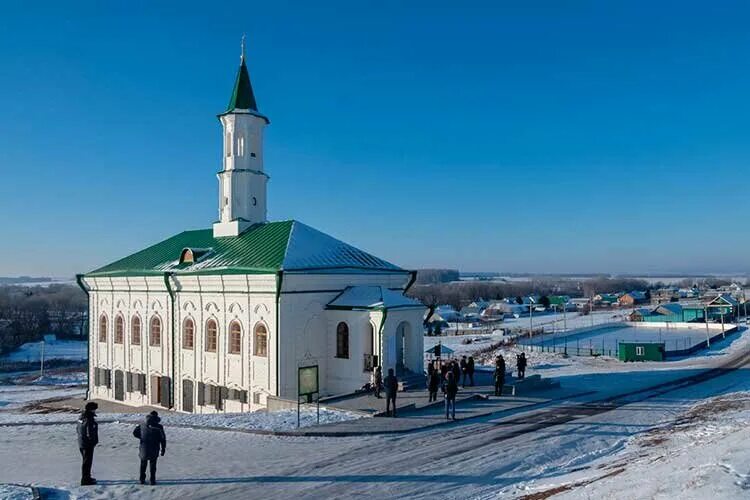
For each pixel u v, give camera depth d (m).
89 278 43.91
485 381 33.09
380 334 31.59
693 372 43.47
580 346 74.38
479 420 23.69
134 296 40.97
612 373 43.62
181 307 37.66
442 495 14.52
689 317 112.94
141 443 15.95
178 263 38.84
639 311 115.19
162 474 16.84
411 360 33.38
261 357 33.00
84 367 82.50
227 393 34.72
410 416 24.22
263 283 32.94
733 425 20.98
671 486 11.75
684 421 23.30
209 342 35.97
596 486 13.12
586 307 157.38
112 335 42.69
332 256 36.00
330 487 15.30
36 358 92.38
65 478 16.75
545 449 18.78
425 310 34.09
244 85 41.69
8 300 175.12
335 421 23.50
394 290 38.16
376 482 15.62
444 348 64.75
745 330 91.75
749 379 38.38
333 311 33.88
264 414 25.53
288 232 36.91
